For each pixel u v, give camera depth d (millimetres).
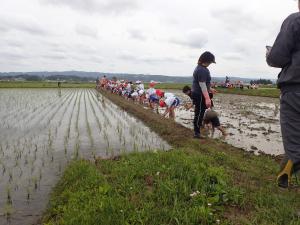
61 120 6570
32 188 2602
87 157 3541
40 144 4219
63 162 3354
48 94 16406
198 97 4188
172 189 2117
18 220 2061
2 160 3432
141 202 2018
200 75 4113
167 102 6246
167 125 5344
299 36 1845
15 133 5051
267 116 7574
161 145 4168
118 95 14609
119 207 1911
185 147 3688
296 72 1854
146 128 5516
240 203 2014
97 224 1758
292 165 2008
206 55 4133
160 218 1805
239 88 22703
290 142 1920
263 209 1937
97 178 2465
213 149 3602
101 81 22375
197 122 4266
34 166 3209
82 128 5523
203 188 2148
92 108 9133
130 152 3555
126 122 6285
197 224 1761
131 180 2406
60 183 2617
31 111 8234
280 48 1869
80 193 2205
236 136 4852
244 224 1758
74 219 1808
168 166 2650
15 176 2900
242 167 2893
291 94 1888
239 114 7938
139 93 10039
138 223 1769
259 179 2553
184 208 1906
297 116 1896
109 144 4238
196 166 2533
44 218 2021
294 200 2061
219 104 10984
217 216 1836
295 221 1743
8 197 2404
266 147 4125
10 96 14359
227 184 2262
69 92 19156
